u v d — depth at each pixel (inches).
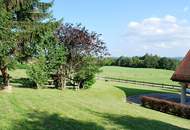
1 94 782.5
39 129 462.6
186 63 1053.2
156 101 1020.5
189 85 1013.8
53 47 1203.2
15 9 959.6
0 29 808.9
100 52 1337.4
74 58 1283.2
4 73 968.3
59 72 1277.1
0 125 454.9
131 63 4456.2
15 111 564.1
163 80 2748.5
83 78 1331.2
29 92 924.6
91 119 573.0
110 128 524.7
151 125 598.5
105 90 1466.5
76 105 708.7
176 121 764.0
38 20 1068.5
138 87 1891.0
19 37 938.7
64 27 1253.1
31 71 1177.4
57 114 580.4
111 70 3762.3
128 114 691.4
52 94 949.2
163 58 4237.2
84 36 1259.2
